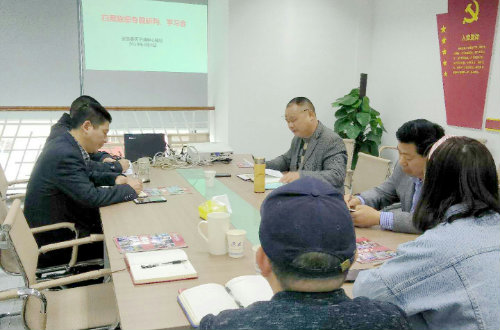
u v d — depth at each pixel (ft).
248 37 14.78
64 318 5.11
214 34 16.44
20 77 23.68
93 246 7.23
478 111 11.99
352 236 2.18
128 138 10.24
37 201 6.86
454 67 12.57
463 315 2.76
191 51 17.43
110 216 6.18
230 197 7.21
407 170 5.61
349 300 2.16
